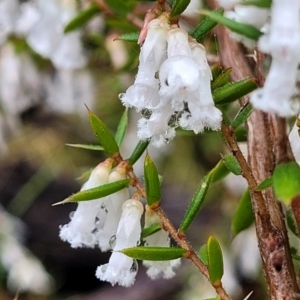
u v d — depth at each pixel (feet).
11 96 1.18
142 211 0.63
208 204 1.36
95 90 1.25
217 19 0.56
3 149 1.45
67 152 1.62
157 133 0.58
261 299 1.07
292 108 0.55
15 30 1.05
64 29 0.81
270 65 0.56
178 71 0.57
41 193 1.67
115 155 0.64
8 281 1.42
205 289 1.19
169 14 0.59
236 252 1.11
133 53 0.85
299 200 0.59
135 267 0.63
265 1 0.55
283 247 0.60
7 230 1.41
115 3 0.78
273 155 0.60
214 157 1.47
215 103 0.59
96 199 0.64
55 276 1.66
